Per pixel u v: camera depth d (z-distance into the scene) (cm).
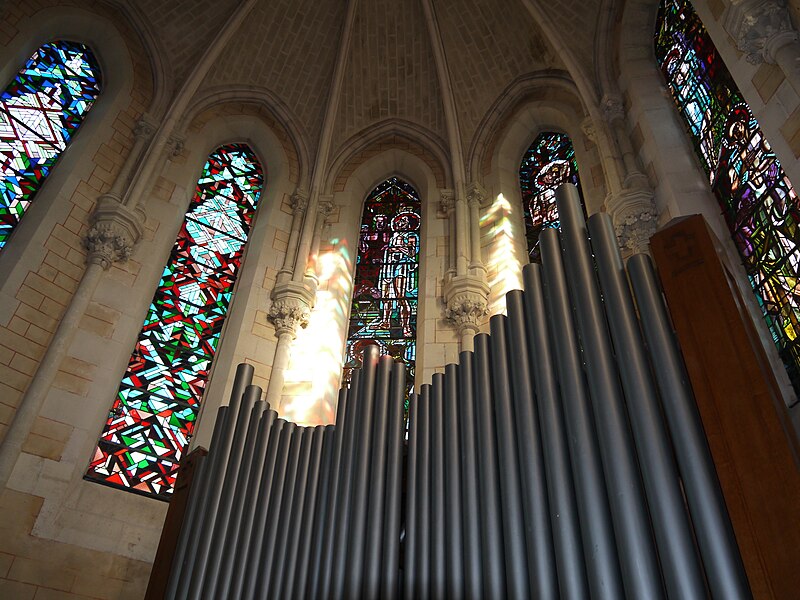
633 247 877
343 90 1334
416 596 368
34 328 855
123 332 924
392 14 1320
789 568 249
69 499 787
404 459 441
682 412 311
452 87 1300
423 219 1216
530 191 1205
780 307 695
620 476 312
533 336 399
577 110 1170
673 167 895
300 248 1123
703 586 273
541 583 315
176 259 1077
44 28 1091
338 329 1058
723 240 802
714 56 907
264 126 1274
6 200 958
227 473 505
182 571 468
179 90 1173
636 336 351
